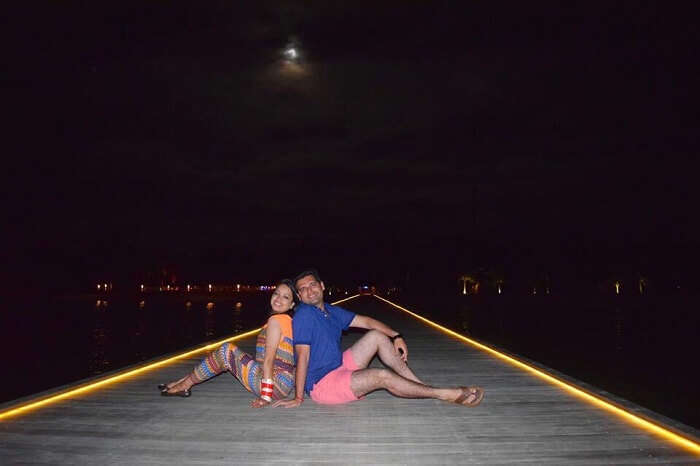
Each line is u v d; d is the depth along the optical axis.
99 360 33.25
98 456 4.23
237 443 4.57
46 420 5.28
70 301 123.69
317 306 5.66
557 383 7.23
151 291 160.50
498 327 39.50
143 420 5.29
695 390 16.89
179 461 4.13
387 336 5.70
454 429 4.97
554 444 4.51
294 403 5.46
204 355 10.16
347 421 5.24
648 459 4.13
